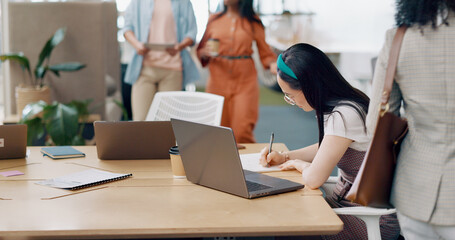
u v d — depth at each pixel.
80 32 4.80
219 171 1.71
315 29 5.76
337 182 2.14
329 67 1.89
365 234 1.92
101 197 1.67
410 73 1.43
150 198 1.65
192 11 4.66
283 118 5.71
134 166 2.11
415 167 1.44
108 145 2.20
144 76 4.73
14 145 2.21
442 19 1.38
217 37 4.61
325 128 1.92
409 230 1.51
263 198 1.66
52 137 3.98
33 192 1.71
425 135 1.43
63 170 2.03
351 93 1.89
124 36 4.70
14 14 4.72
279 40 5.49
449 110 1.38
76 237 1.36
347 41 6.00
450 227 1.40
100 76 4.86
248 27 4.59
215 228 1.38
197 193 1.72
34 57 4.78
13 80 4.76
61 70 4.53
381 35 6.03
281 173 2.03
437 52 1.38
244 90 4.66
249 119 4.70
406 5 1.43
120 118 4.95
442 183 1.39
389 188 1.53
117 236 1.38
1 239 1.37
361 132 1.82
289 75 1.90
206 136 1.70
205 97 2.96
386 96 1.44
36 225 1.39
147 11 4.65
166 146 2.23
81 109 4.49
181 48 4.68
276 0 5.43
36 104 4.14
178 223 1.41
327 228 1.40
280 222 1.42
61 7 4.75
